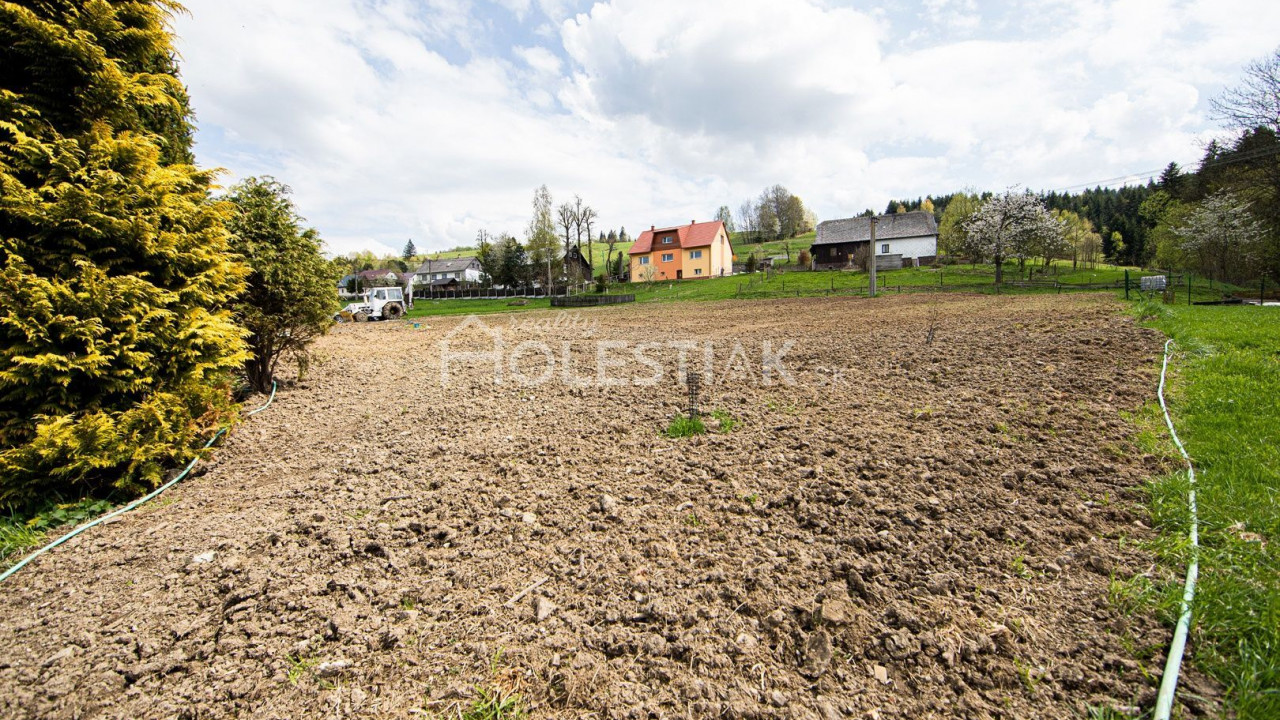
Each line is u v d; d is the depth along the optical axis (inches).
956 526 103.5
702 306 885.2
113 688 74.8
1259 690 62.0
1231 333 253.6
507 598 91.6
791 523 110.1
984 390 190.7
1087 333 287.4
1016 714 62.8
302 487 147.9
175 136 248.1
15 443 139.3
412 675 74.6
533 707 68.1
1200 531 93.7
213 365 171.8
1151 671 66.7
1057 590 83.5
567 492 133.0
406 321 890.1
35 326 135.5
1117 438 138.0
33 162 147.9
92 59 162.1
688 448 156.6
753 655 75.4
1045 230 1038.4
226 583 98.5
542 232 1763.0
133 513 137.7
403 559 105.7
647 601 88.0
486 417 208.2
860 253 1542.8
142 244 158.2
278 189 257.3
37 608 96.0
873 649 74.6
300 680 74.4
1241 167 853.8
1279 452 117.5
